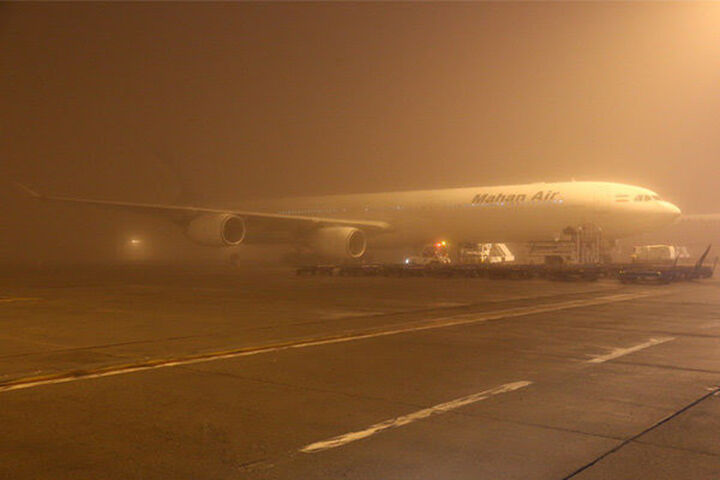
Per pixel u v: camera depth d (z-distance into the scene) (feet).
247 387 23.77
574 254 107.65
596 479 14.26
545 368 27.14
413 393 22.72
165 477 14.52
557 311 49.67
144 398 22.08
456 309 51.78
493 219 114.42
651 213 101.86
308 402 21.49
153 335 37.86
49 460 15.67
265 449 16.53
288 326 41.75
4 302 59.72
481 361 28.86
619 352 31.07
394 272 103.45
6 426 18.67
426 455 15.99
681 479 14.24
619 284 82.99
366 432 18.02
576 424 18.70
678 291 70.23
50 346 33.73
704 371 26.37
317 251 117.08
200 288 78.18
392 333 37.99
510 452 16.19
